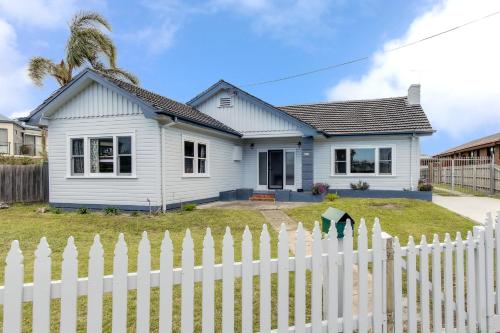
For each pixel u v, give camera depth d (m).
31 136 37.78
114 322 2.21
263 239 2.55
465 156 32.34
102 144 11.76
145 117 10.99
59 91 11.69
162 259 2.30
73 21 18.52
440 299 3.02
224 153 15.46
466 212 10.75
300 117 17.73
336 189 15.93
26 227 8.48
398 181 15.24
